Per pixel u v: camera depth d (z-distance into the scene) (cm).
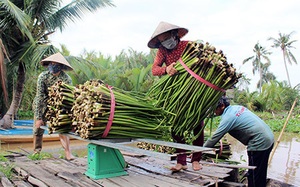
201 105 275
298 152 877
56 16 1049
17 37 988
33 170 339
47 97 410
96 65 1230
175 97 283
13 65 997
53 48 976
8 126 990
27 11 993
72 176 306
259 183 323
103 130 273
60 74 413
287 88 3144
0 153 485
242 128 315
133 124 282
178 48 300
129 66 2411
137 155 423
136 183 282
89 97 273
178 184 279
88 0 1059
